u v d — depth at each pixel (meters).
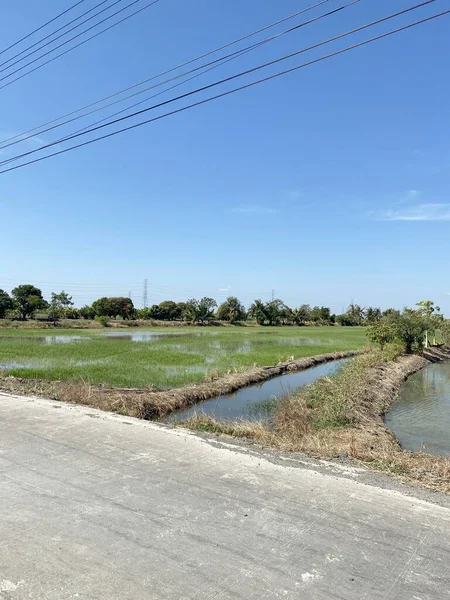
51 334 49.81
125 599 3.03
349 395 13.93
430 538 3.88
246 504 4.51
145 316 99.00
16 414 8.16
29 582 3.20
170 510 4.36
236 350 32.66
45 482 5.00
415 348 35.72
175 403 13.45
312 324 109.50
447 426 13.08
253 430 7.71
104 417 8.03
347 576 3.32
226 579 3.26
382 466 5.78
